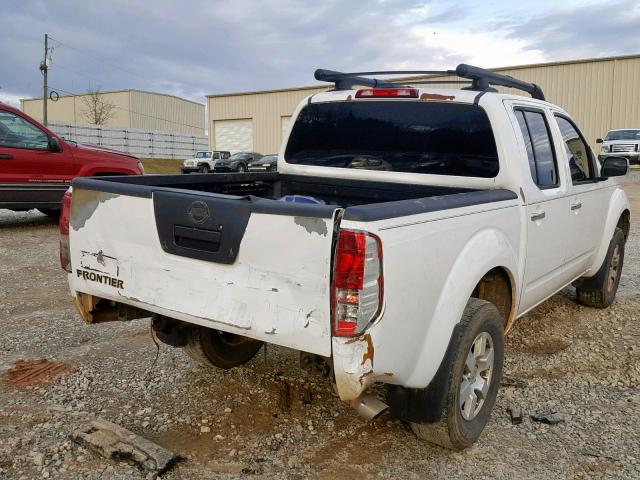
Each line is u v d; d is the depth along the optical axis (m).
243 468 3.01
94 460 3.02
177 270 2.87
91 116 73.50
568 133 4.72
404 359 2.65
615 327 5.19
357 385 2.47
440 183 3.95
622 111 32.06
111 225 3.08
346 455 3.14
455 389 2.95
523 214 3.67
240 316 2.68
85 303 3.36
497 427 3.46
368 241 2.38
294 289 2.52
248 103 43.84
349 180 4.39
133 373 4.10
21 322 5.19
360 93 4.25
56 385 3.89
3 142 9.42
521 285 3.75
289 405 3.69
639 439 3.32
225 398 3.75
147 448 3.05
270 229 2.55
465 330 2.97
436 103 3.94
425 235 2.71
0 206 9.53
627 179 21.89
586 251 4.96
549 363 4.42
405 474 2.97
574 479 2.94
